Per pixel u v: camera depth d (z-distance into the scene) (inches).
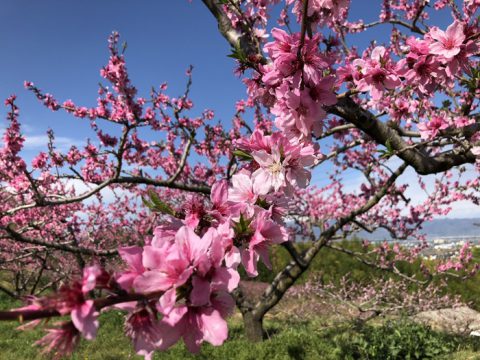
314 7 76.3
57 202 200.4
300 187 60.1
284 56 62.9
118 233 471.8
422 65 75.5
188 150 241.3
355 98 169.3
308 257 275.3
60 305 29.4
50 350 30.7
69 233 412.2
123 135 217.6
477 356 276.4
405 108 156.4
